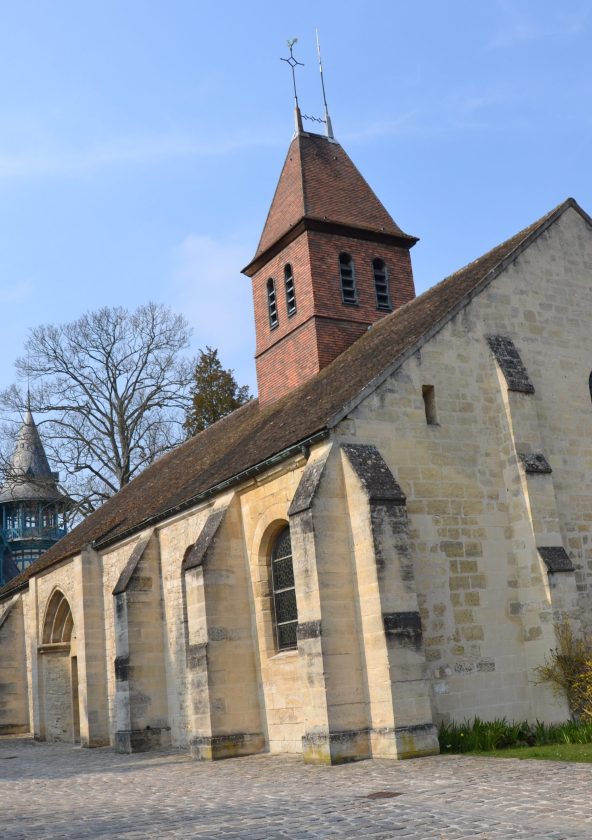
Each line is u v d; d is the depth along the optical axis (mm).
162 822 9945
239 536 18859
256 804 10742
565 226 20000
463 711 15430
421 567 15805
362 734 14422
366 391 16219
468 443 17047
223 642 18047
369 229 24922
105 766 18516
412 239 25750
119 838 9055
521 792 9906
